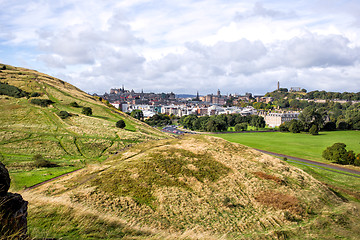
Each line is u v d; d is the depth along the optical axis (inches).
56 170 2164.1
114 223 764.0
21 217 415.2
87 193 1184.8
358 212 1424.7
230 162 1872.5
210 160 1846.7
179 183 1438.2
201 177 1560.0
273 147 4771.2
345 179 2556.6
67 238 550.3
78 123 3983.8
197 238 751.1
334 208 1446.9
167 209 1132.5
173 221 1022.4
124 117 5526.6
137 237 666.2
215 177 1588.3
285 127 7652.6
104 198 1147.3
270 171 1843.0
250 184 1560.0
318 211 1358.3
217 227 1018.7
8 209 393.4
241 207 1280.8
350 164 3321.9
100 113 5265.8
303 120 7524.6
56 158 2642.7
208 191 1386.6
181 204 1197.1
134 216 1000.2
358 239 1051.3
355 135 6614.2
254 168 1845.5
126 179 1419.8
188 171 1608.0
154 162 1691.7
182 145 2226.9
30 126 3417.8
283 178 1728.6
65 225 629.3
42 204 852.6
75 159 2684.5
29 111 3956.7
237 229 1032.8
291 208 1312.7
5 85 4815.5
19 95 4660.4
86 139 3339.1
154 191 1304.1
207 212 1157.1
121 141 3521.2
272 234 995.3
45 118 3836.1
